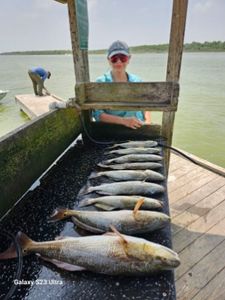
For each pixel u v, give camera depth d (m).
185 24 2.05
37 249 1.24
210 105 10.61
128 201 1.54
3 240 1.37
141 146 2.41
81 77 2.57
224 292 1.90
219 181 3.36
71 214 1.48
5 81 20.42
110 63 2.94
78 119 2.71
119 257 1.12
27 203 1.69
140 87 2.37
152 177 1.86
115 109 2.42
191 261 2.17
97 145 2.62
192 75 22.33
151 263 1.08
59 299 1.04
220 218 2.68
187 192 3.13
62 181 1.95
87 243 1.19
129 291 1.06
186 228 2.54
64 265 1.18
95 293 1.06
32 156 1.92
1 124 8.09
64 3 2.40
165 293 1.04
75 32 2.37
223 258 2.20
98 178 1.95
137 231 1.34
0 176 1.53
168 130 2.57
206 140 6.89
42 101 8.82
